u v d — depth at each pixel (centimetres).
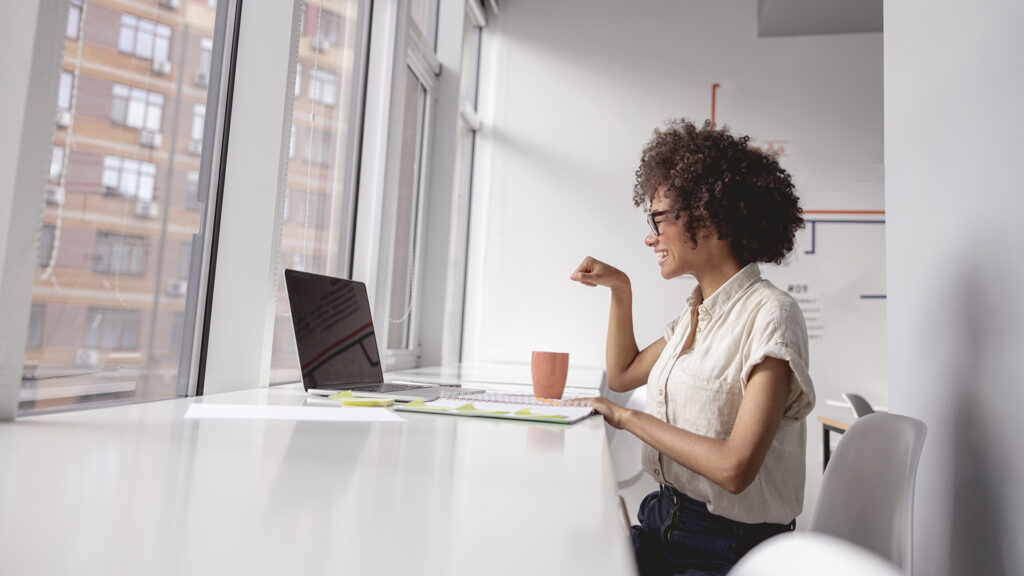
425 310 314
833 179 342
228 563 34
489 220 364
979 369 107
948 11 121
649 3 363
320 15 192
